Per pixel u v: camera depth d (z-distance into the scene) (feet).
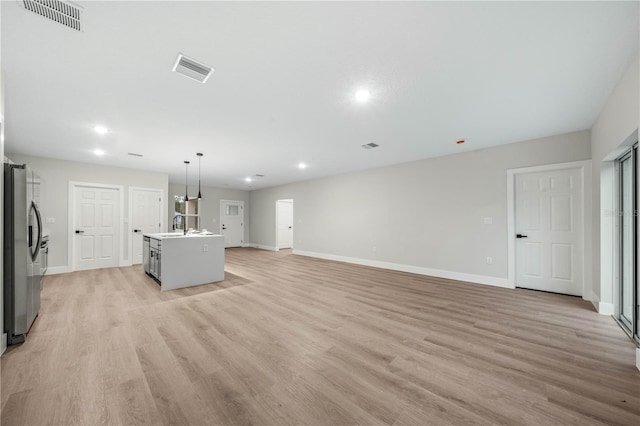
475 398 5.21
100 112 9.68
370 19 5.29
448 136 12.46
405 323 8.91
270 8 4.99
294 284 14.21
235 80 7.59
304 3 4.88
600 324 8.82
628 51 6.34
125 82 7.65
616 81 7.69
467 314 9.75
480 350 7.10
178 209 29.17
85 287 13.46
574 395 5.29
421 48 6.21
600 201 9.93
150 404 5.01
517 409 4.90
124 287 13.50
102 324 8.79
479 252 14.48
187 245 13.67
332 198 23.03
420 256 17.01
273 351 7.04
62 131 11.68
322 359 6.64
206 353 6.92
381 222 19.31
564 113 9.87
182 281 13.46
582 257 11.71
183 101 8.86
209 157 16.56
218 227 31.71
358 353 6.94
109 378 5.82
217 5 4.92
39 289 9.33
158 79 7.51
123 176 19.56
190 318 9.34
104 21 5.27
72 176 17.44
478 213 14.53
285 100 8.81
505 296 11.98
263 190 31.94
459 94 8.43
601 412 4.82
